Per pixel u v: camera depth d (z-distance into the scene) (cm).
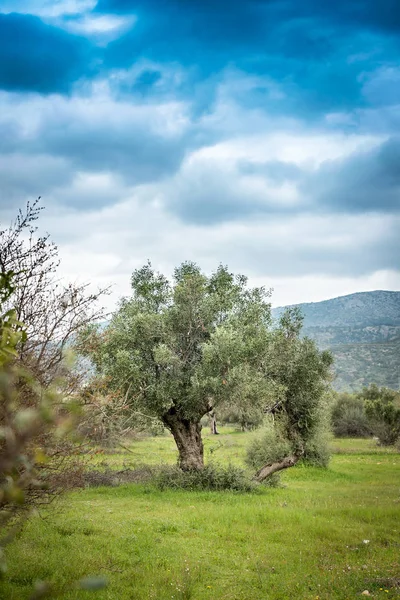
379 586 911
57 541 1107
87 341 669
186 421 2308
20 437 208
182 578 920
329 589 888
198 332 2297
